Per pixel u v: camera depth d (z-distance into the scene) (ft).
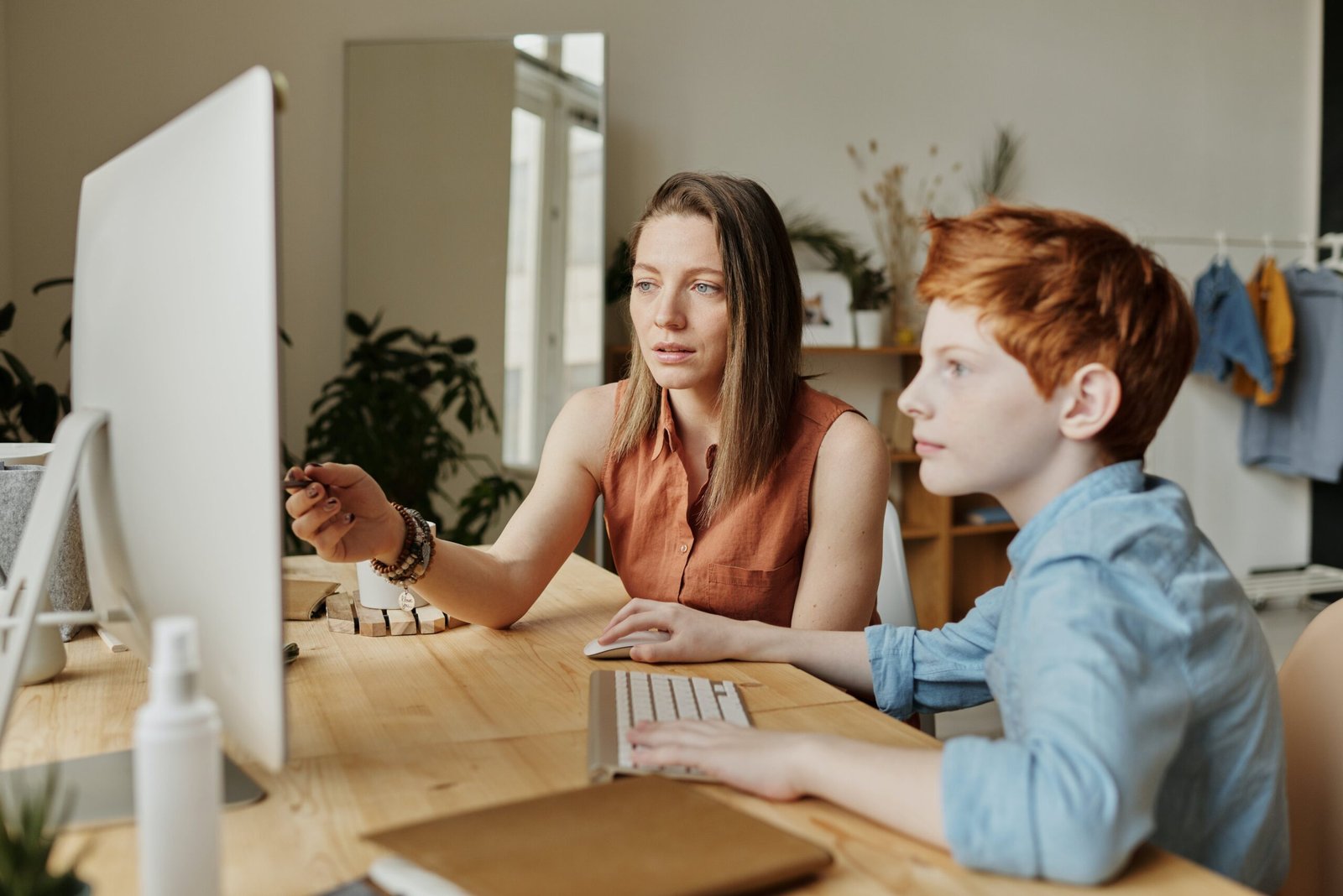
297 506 3.78
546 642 4.16
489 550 4.51
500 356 12.10
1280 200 15.64
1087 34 14.49
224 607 2.31
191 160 2.41
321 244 12.05
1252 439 15.21
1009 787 2.22
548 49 12.17
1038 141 14.38
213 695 2.49
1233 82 15.25
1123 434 2.67
